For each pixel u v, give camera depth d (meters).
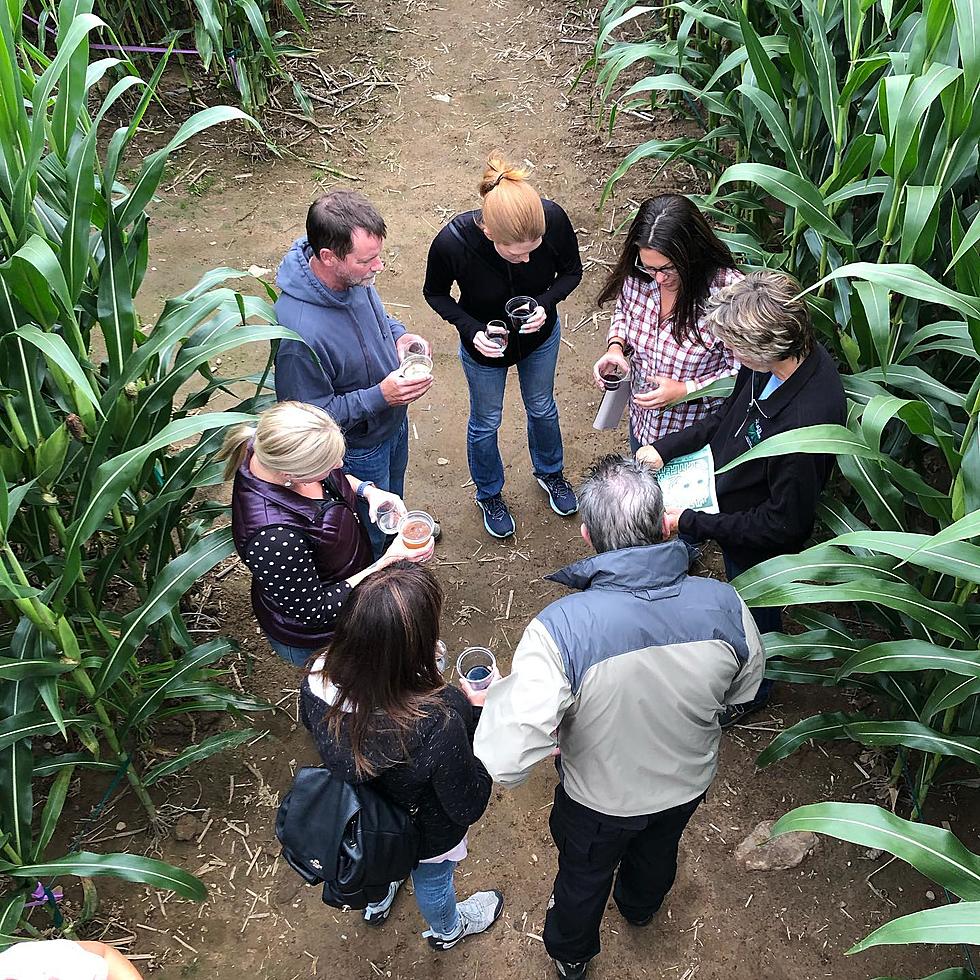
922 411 1.98
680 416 2.99
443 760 1.80
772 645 2.59
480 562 3.64
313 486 2.32
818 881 2.67
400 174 5.37
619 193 5.20
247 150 5.39
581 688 1.79
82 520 2.07
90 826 2.78
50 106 2.52
